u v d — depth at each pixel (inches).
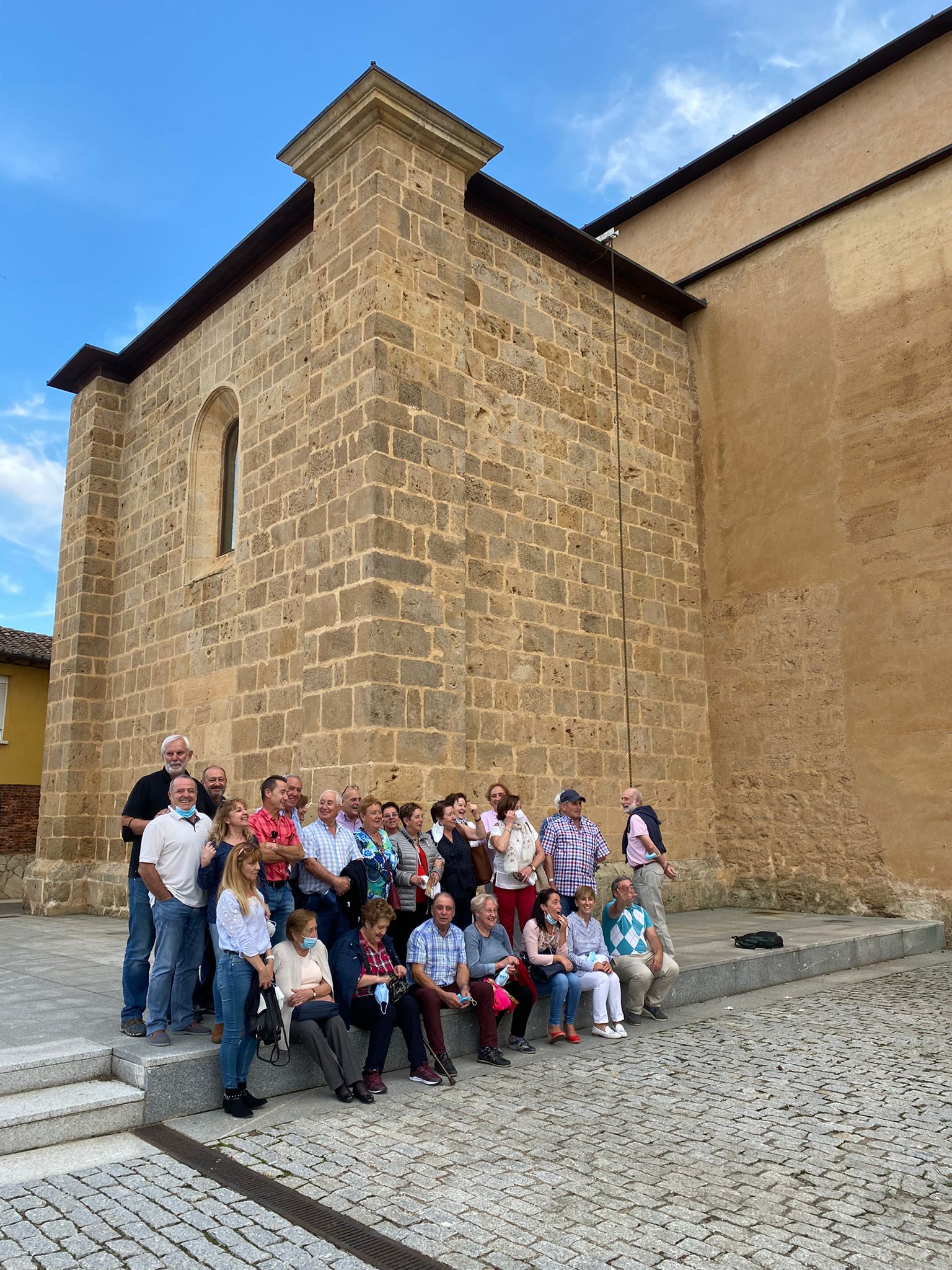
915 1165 174.2
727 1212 154.1
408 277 388.5
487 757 410.3
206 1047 210.4
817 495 514.3
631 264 508.1
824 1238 145.0
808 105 583.2
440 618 372.2
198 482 521.3
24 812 776.9
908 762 464.8
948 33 529.7
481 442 432.5
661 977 297.3
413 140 401.1
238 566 465.4
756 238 606.9
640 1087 224.7
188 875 221.5
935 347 476.4
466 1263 137.4
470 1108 210.5
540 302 476.4
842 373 511.5
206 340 527.8
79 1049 207.6
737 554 544.7
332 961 235.6
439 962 250.4
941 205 482.6
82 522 593.9
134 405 602.2
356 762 346.0
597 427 499.2
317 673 372.2
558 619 456.1
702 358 576.4
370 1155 179.9
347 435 378.3
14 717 789.9
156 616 536.4
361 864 250.7
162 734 512.1
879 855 470.0
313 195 434.3
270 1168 173.3
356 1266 136.7
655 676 510.3
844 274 517.0
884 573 482.6
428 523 375.6
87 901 550.6
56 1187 163.5
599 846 325.4
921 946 427.2
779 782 511.8
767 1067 240.2
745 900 518.0
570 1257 139.0
